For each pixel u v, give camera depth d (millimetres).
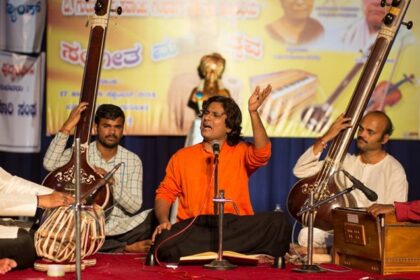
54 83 7984
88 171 6359
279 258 5695
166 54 8039
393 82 8055
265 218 6027
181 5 8031
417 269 5586
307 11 8047
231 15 8047
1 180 5609
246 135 8047
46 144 8234
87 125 6602
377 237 5531
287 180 8352
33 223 5871
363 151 6820
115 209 7141
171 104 8062
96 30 6781
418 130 8086
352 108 6566
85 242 5520
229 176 6164
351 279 5219
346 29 8047
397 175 6656
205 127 6137
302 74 8070
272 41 8062
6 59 8117
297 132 8094
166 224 5941
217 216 5992
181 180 6238
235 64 8062
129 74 8031
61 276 5160
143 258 6352
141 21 8023
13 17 8117
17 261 5379
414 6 8023
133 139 8234
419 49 8047
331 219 6395
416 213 5527
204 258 5680
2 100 8109
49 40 7961
